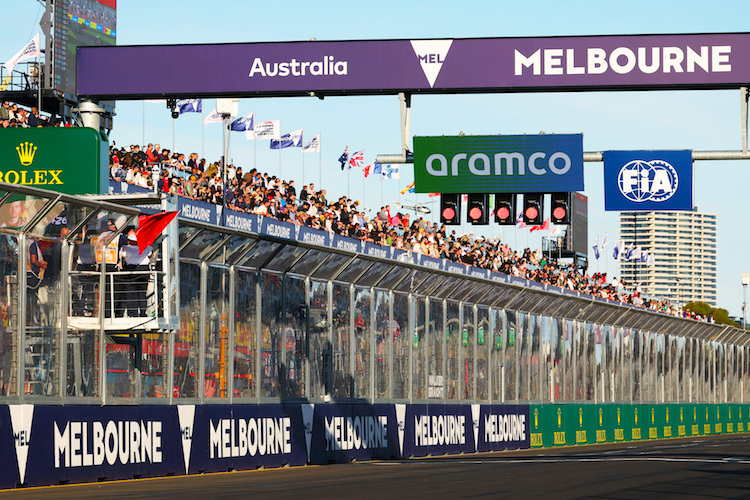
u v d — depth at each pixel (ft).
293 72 145.28
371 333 183.42
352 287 179.01
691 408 367.66
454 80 144.66
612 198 152.56
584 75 143.74
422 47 144.97
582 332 273.95
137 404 128.88
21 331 112.68
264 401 155.22
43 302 116.78
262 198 205.67
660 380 338.34
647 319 322.14
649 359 328.29
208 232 142.41
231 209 179.32
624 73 143.33
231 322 148.46
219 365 146.41
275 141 286.25
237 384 150.00
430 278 199.41
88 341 123.34
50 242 118.21
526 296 237.86
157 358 134.82
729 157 150.51
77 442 117.70
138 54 146.51
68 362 120.16
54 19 203.92
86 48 146.92
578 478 125.18
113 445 123.13
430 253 273.54
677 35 143.13
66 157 126.93
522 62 144.36
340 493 101.09
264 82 145.48
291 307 163.22
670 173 151.53
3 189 109.40
